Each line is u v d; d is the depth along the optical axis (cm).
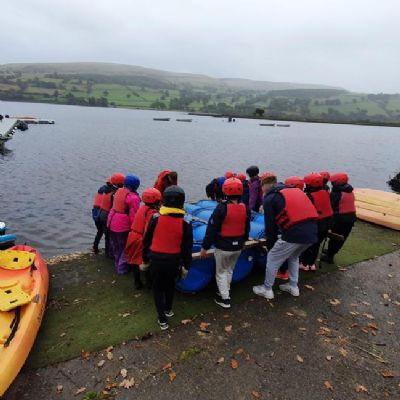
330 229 711
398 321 553
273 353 463
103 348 456
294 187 561
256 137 6450
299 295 611
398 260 784
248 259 633
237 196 516
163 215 459
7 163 2508
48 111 11512
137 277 598
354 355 470
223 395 395
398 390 416
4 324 433
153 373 420
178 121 10444
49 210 1509
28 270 553
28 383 400
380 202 1123
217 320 525
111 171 2498
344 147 5553
